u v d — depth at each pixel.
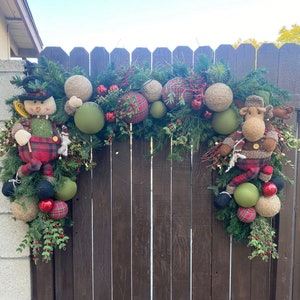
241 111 1.73
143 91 1.79
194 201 2.01
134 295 2.07
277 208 1.82
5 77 1.91
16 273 1.98
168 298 2.07
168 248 2.04
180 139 1.78
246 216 1.82
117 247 2.04
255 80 1.75
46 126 1.72
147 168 2.00
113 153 2.00
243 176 1.81
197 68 1.79
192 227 2.03
